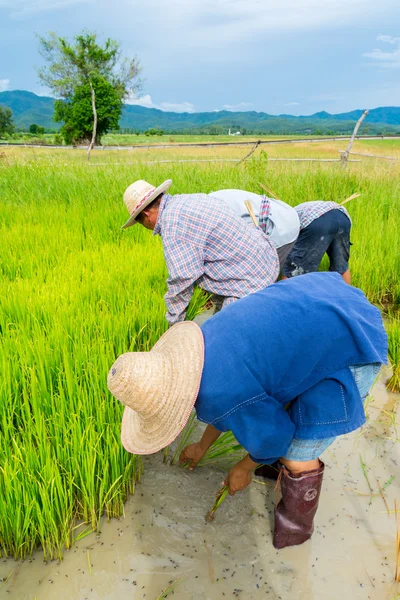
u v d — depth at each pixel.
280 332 1.80
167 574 2.32
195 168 10.04
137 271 4.86
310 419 1.91
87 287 4.32
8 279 4.83
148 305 4.10
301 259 4.36
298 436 1.97
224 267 3.09
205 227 2.99
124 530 2.55
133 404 1.78
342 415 1.89
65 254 5.44
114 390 1.75
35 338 3.39
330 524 2.59
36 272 4.96
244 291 3.09
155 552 2.43
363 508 2.69
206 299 4.82
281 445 1.94
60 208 7.57
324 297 1.93
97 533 2.53
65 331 3.50
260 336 1.80
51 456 2.64
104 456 2.62
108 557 2.40
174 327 2.10
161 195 3.13
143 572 2.33
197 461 2.70
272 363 1.79
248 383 1.79
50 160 12.95
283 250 3.71
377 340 1.96
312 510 2.30
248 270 3.07
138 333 3.74
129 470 2.70
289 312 1.84
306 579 2.29
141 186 3.06
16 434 2.71
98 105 40.88
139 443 1.98
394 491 2.81
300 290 1.96
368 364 1.97
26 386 3.06
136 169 10.29
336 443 3.19
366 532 2.54
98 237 6.19
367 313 2.00
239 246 3.04
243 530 2.56
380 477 2.91
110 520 2.61
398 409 3.53
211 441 2.55
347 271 4.68
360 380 1.97
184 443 3.12
